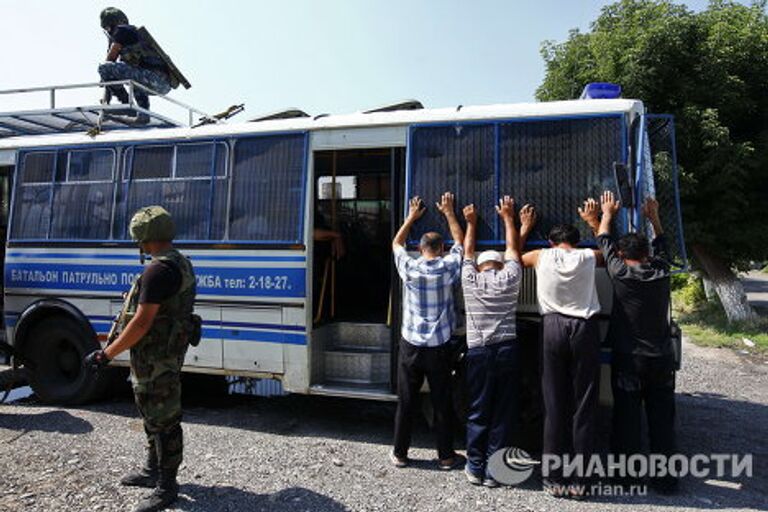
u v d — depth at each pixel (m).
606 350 4.38
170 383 3.61
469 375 4.16
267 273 5.20
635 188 4.26
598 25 12.29
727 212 10.44
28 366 6.11
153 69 7.80
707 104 10.41
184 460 4.48
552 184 4.46
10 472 4.19
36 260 6.06
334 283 6.18
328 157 6.51
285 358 5.14
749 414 6.04
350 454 4.69
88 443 4.80
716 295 13.26
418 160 4.80
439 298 4.24
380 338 5.41
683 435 5.35
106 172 5.88
